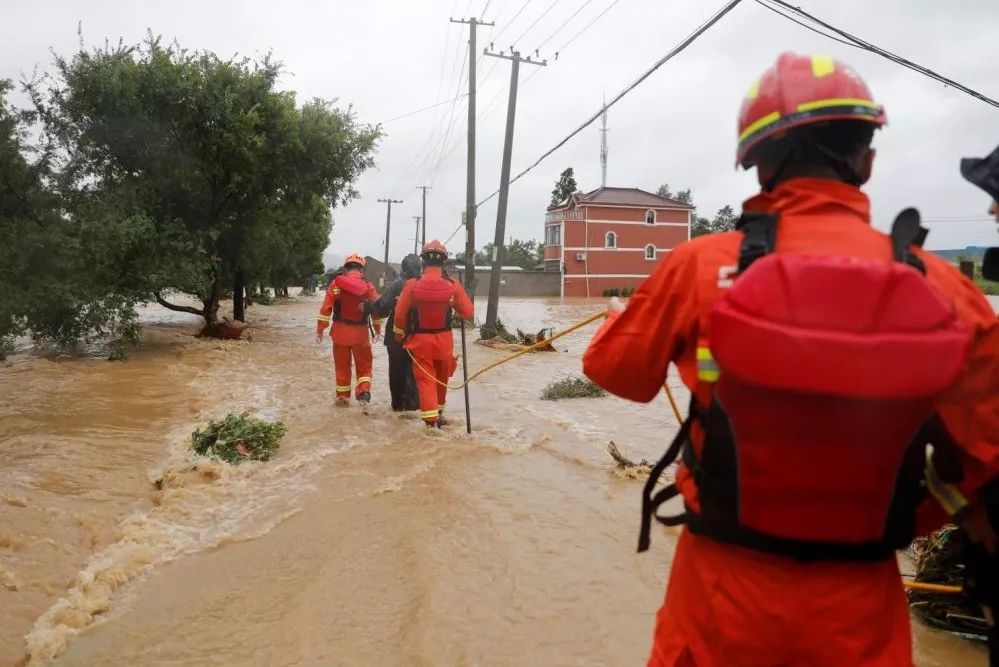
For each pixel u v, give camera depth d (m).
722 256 1.76
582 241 58.94
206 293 18.67
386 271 53.41
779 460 1.51
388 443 7.52
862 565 1.60
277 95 18.61
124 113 16.05
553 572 4.34
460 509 5.45
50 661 3.49
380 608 3.97
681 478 1.88
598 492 5.86
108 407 9.27
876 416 1.44
